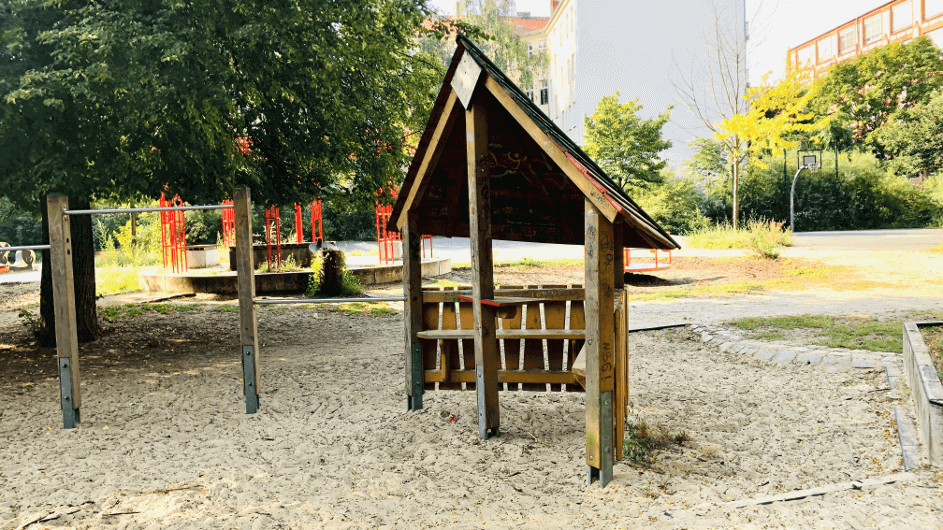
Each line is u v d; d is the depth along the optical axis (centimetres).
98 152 791
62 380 595
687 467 462
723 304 1258
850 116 4594
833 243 2492
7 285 1952
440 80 1109
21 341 1031
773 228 2383
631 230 541
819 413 591
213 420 614
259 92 851
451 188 593
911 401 593
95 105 741
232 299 1534
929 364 536
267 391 718
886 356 750
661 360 838
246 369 632
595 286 413
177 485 450
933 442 445
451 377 611
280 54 848
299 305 1405
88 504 419
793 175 3894
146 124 745
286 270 1728
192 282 1633
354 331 1125
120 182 813
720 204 3772
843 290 1368
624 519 372
